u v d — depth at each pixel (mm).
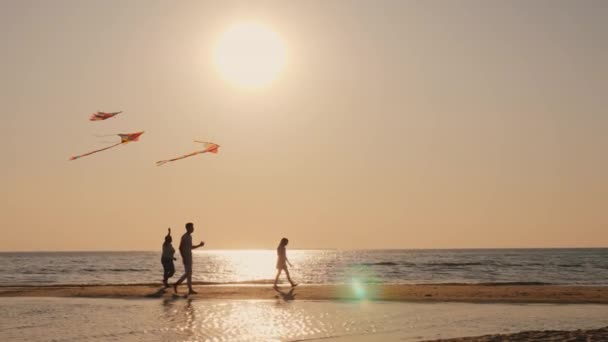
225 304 19016
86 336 12938
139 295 22094
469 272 61281
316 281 41312
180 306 18453
